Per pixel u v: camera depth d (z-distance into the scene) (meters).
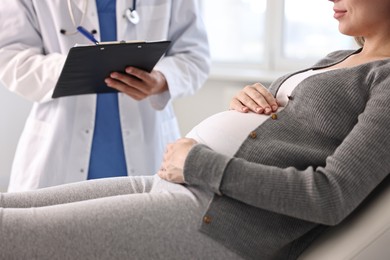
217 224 1.35
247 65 3.36
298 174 1.30
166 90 2.23
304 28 3.20
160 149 2.36
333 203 1.26
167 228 1.35
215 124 1.55
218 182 1.31
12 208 1.38
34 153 2.29
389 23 1.55
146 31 2.30
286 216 1.36
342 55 1.73
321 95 1.43
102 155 2.29
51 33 2.28
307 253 1.40
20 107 3.21
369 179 1.28
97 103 2.27
